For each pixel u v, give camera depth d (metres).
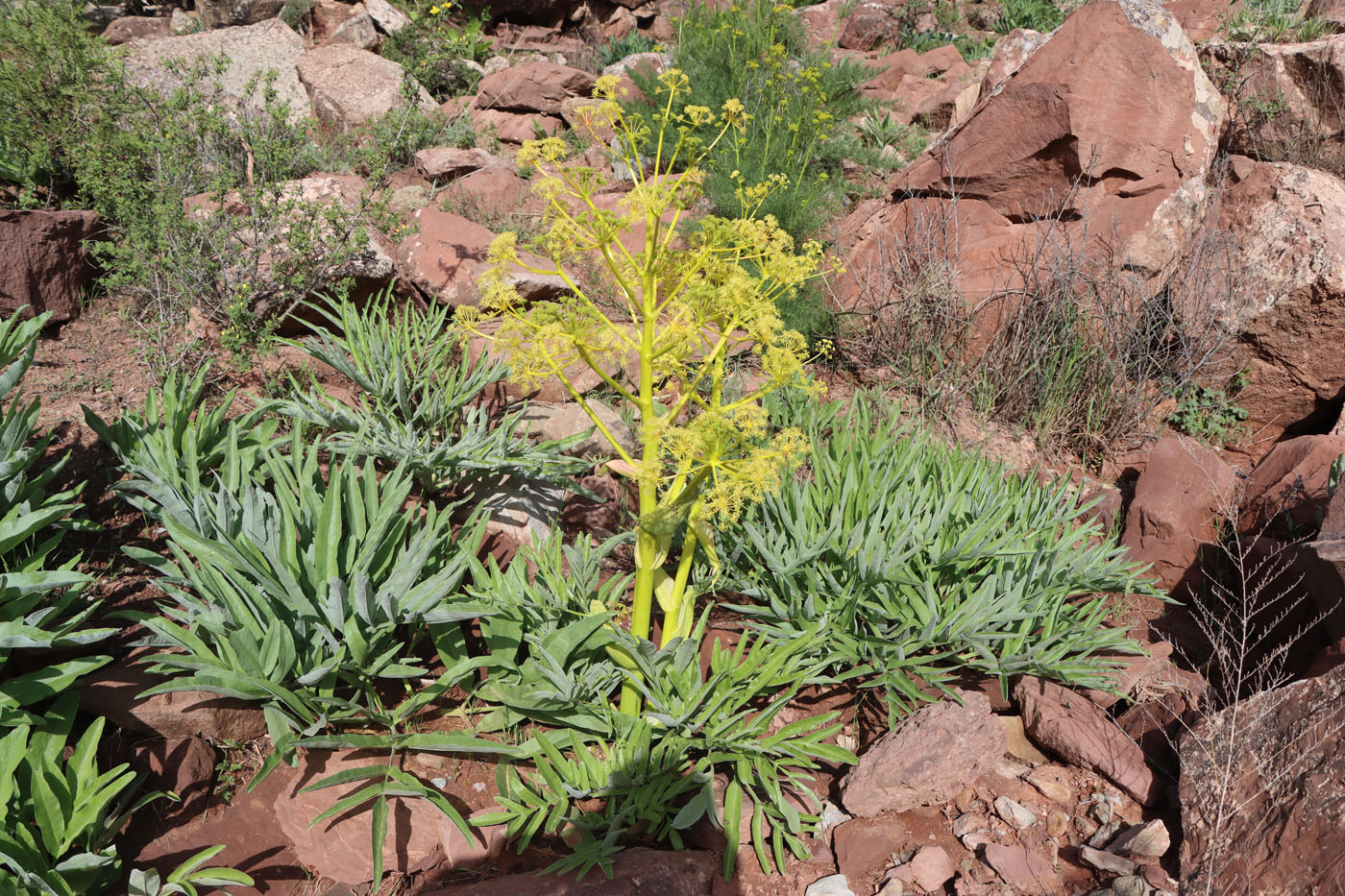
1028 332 5.75
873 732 3.31
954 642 3.45
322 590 3.00
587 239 2.59
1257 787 2.70
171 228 4.99
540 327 2.58
